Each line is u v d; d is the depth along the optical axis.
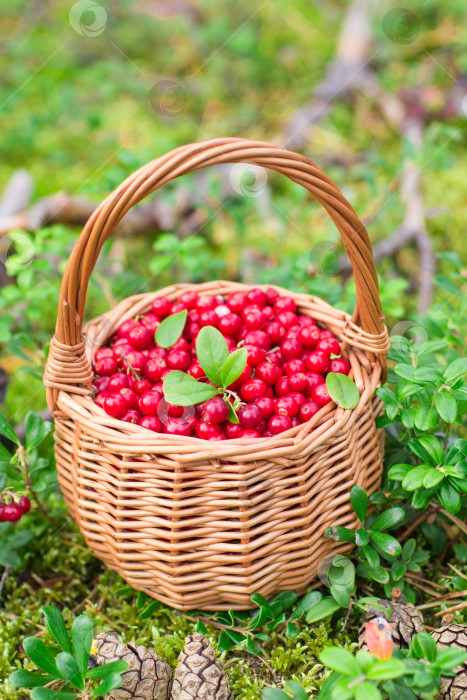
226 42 1.24
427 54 1.17
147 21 1.33
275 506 0.55
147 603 0.59
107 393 0.58
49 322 0.77
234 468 0.54
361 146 1.04
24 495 0.61
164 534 0.55
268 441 0.54
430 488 0.56
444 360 0.65
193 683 0.53
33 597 0.61
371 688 0.50
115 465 0.55
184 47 1.29
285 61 1.25
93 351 0.60
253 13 1.38
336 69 1.13
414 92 1.07
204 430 0.56
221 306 0.62
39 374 0.69
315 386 0.58
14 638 0.58
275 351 0.61
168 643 0.57
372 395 0.57
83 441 0.56
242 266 0.82
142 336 0.60
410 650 0.53
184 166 0.54
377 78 1.12
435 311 0.66
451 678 0.53
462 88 1.05
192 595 0.56
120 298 0.76
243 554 0.55
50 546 0.63
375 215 0.88
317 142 1.06
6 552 0.60
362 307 0.57
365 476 0.58
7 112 1.16
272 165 0.55
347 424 0.56
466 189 0.93
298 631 0.56
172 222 0.86
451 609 0.56
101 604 0.60
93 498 0.56
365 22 1.15
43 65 1.24
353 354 0.59
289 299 0.62
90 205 0.85
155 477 0.55
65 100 1.09
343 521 0.57
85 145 1.11
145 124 1.14
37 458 0.61
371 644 0.53
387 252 0.81
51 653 0.54
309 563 0.56
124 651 0.54
